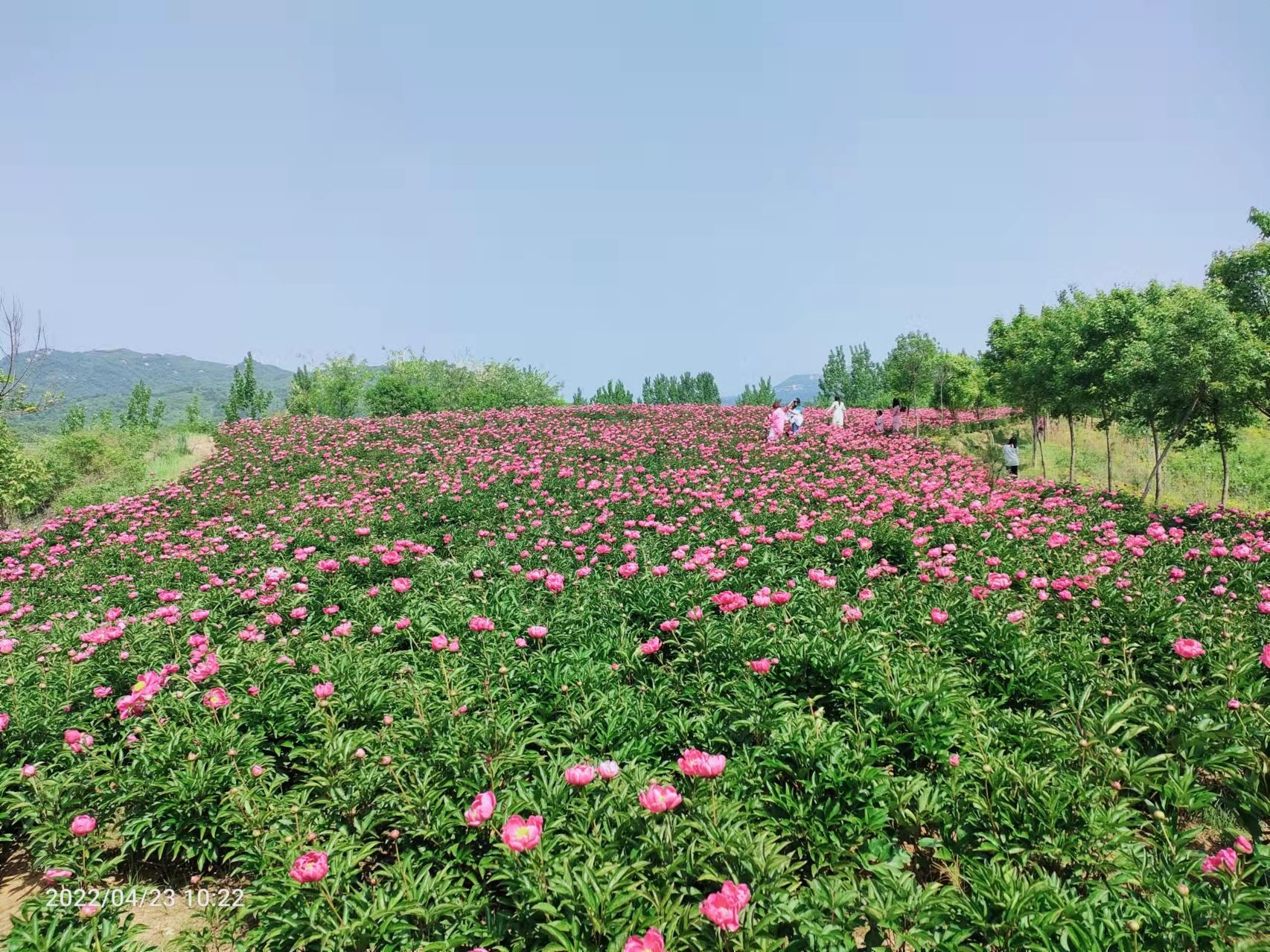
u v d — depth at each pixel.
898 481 16.62
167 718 6.24
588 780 4.12
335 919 3.81
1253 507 17.62
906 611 7.57
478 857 4.48
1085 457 25.55
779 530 11.21
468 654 7.27
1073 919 3.57
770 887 3.71
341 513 14.67
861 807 4.52
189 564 11.96
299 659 7.10
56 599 11.32
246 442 27.22
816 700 5.84
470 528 14.08
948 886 3.97
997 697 6.04
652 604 8.05
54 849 5.00
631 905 3.68
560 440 24.83
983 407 38.94
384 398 39.41
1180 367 14.07
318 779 5.13
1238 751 4.88
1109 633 7.07
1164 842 4.48
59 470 25.08
